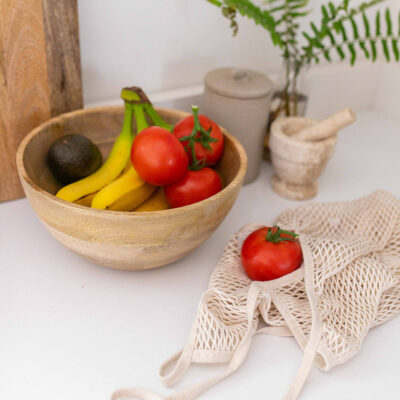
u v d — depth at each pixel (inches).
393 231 28.9
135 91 26.8
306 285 23.5
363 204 30.8
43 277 25.3
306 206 30.1
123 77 33.9
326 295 24.2
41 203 21.7
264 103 31.4
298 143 30.8
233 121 31.3
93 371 20.8
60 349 21.6
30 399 19.4
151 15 32.4
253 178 34.7
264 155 37.7
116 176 27.0
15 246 27.1
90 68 32.2
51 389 19.9
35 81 27.6
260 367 21.8
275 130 32.1
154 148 23.6
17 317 22.9
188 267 27.0
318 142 31.1
